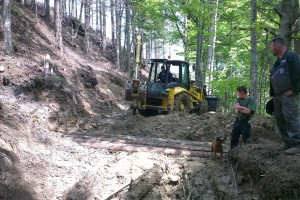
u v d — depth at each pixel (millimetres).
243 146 6602
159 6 17141
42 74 11688
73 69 15336
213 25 15492
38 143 7496
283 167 5344
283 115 5699
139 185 6289
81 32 27469
